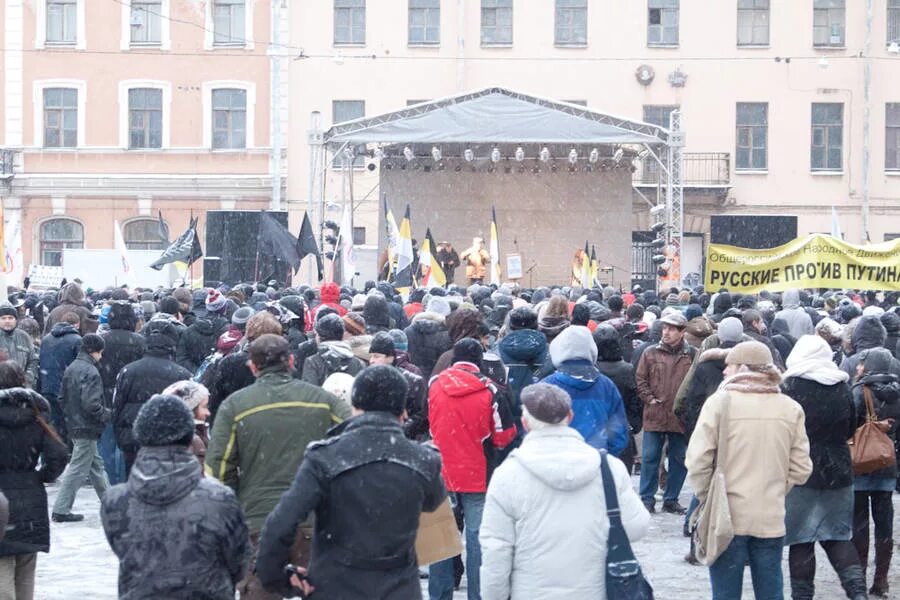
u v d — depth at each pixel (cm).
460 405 859
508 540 600
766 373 788
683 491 1448
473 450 861
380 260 3525
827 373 870
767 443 775
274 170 4062
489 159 3466
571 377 901
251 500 706
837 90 4119
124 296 1648
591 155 3291
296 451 710
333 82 4147
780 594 782
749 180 4141
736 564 785
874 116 4119
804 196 4131
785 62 4119
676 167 3167
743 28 4131
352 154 3272
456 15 4128
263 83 4197
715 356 1049
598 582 598
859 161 4128
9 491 788
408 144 3503
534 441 609
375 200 4128
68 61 4222
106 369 1304
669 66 4128
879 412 957
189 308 1494
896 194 4131
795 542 878
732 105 4131
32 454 796
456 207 3566
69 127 4238
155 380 1110
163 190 4222
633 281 3675
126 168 4228
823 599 976
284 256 2444
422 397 932
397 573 575
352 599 566
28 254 4247
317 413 717
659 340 1338
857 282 1712
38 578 1026
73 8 4225
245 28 4191
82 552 1127
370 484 568
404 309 1639
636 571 596
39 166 4234
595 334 1171
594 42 4134
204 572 561
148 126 4228
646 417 1256
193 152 4203
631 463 1259
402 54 4141
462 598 966
